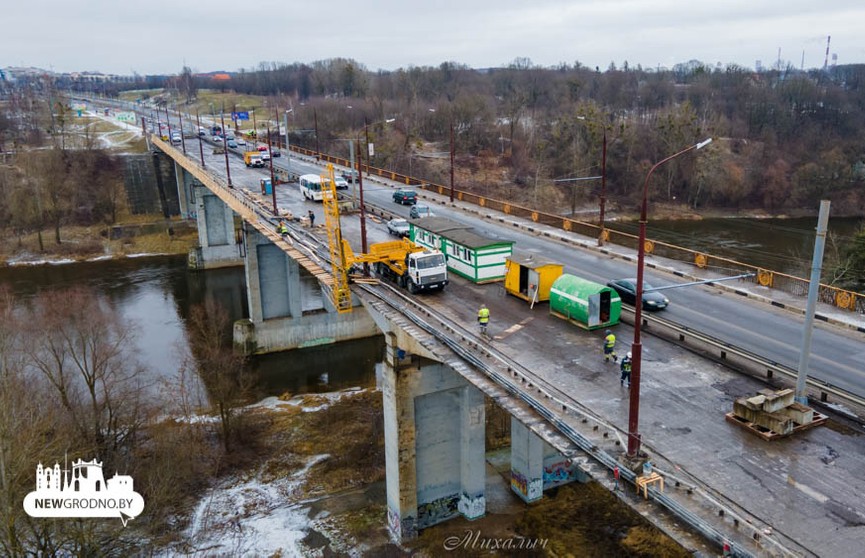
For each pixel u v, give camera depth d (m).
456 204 78.19
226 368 57.91
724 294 44.88
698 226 100.25
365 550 40.16
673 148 120.94
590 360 32.06
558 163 135.38
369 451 51.31
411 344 37.78
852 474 22.52
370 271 47.91
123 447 48.84
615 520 41.41
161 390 58.78
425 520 42.28
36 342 56.59
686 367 31.45
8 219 126.00
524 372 30.52
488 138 152.38
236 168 105.50
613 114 157.38
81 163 145.62
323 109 164.75
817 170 106.62
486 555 38.81
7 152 158.12
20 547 30.97
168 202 144.25
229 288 100.62
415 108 164.25
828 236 83.06
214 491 46.69
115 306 91.25
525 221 68.25
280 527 42.50
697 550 18.78
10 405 33.69
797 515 20.33
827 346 34.88
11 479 31.47
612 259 53.91
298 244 55.06
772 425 24.81
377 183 95.25
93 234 127.75
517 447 43.81
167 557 39.25
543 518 42.06
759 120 148.25
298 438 54.16
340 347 78.75
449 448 42.09
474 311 39.53
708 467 22.91
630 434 22.31
